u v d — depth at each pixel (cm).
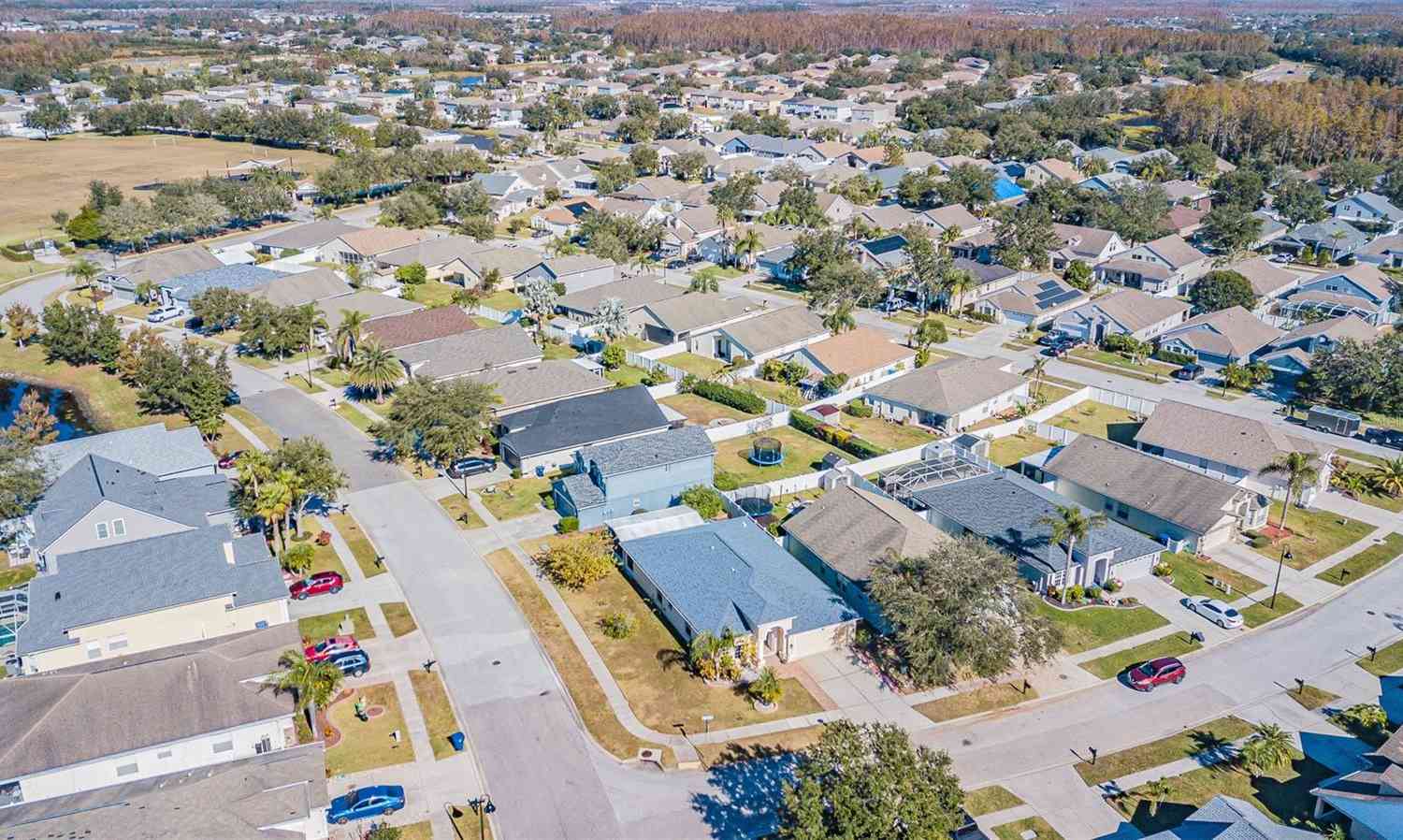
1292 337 11044
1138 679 5775
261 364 11188
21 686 5059
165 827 4334
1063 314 12425
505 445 8625
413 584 6794
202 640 5819
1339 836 4378
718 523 7169
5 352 11631
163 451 7981
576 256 14175
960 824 4228
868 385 10462
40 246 15962
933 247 14412
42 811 4506
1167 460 8538
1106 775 5088
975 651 5450
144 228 15538
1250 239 15425
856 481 8131
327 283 12962
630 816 4806
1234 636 6303
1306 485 7538
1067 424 9694
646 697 5669
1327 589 6825
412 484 8294
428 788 4959
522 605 6550
